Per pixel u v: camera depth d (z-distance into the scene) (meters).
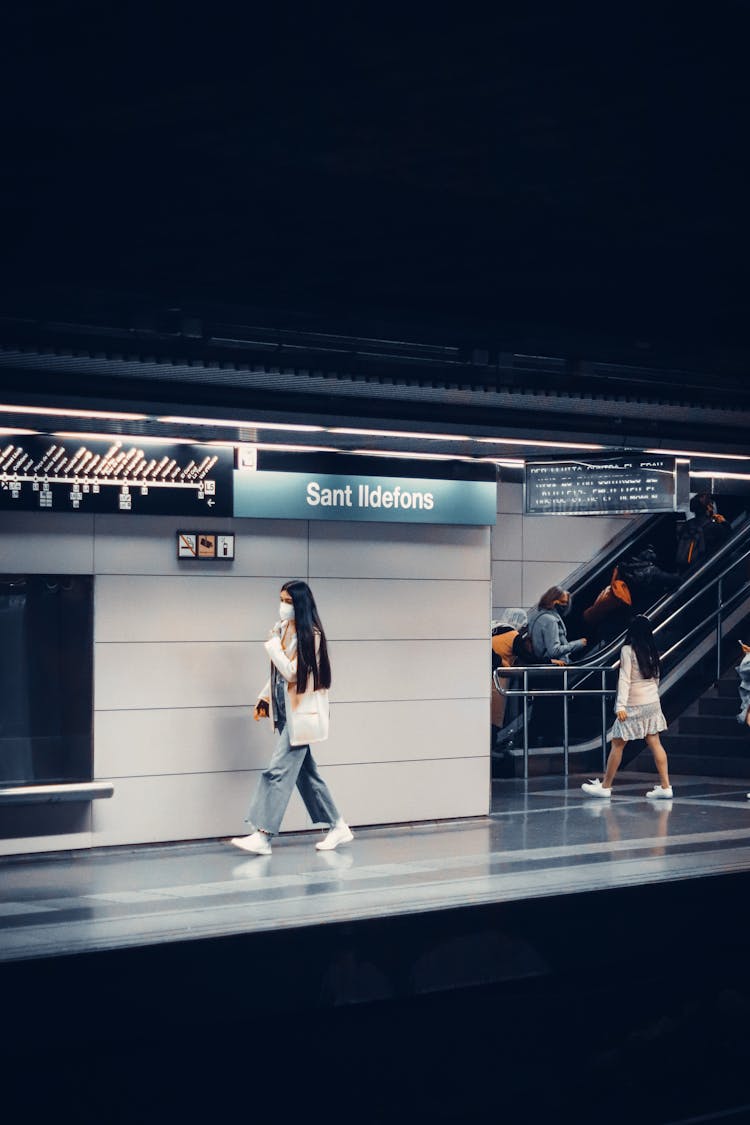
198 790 11.98
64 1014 7.86
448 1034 9.46
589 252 9.55
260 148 7.50
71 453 11.40
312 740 11.30
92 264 9.51
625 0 5.82
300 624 11.22
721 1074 10.67
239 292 10.07
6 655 11.32
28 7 5.83
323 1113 8.92
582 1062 10.05
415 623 13.23
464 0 5.80
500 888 9.78
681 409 12.42
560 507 13.28
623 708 14.80
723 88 6.76
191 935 8.34
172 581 11.94
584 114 7.07
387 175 7.96
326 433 11.84
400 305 10.76
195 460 11.98
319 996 8.70
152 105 6.90
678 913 10.26
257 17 5.95
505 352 11.19
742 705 14.76
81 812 11.43
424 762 13.20
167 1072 8.34
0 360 9.62
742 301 10.90
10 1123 7.72
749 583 18.09
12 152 7.58
